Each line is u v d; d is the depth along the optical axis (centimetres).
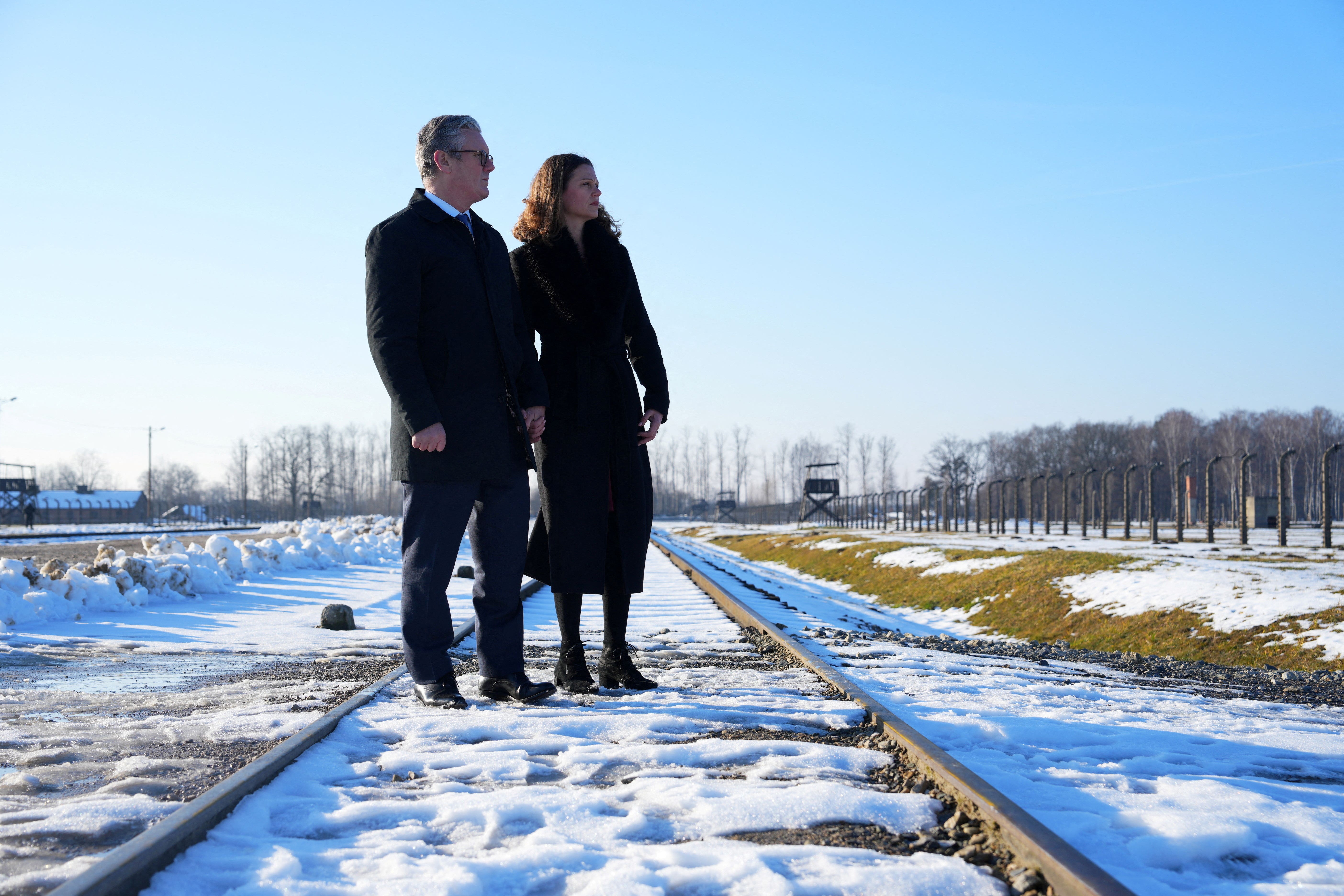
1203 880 182
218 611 762
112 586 749
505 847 198
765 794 227
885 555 2044
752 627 677
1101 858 192
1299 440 8212
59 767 254
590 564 379
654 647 568
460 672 449
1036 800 234
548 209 385
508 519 361
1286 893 173
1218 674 693
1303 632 847
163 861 174
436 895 164
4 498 5975
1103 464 8975
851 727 320
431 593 344
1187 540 2062
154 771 248
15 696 367
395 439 348
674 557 1888
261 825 205
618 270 388
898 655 588
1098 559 1374
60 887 155
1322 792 255
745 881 174
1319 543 1959
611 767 264
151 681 409
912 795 232
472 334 343
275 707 338
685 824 212
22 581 698
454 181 351
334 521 2842
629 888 166
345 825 209
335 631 630
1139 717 382
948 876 177
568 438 381
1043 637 1141
